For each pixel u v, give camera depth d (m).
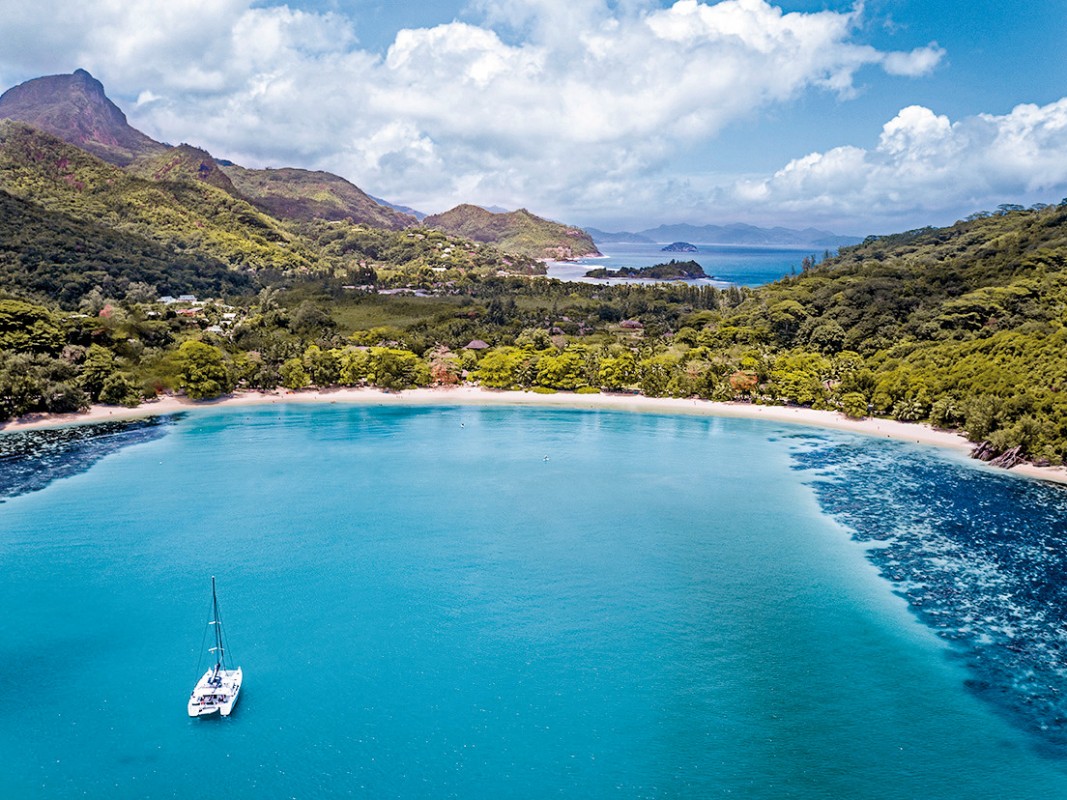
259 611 85.62
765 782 58.41
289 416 189.62
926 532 109.19
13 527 109.50
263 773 59.00
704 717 66.69
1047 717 65.81
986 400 159.38
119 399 188.00
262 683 71.44
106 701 68.12
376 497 126.38
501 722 65.94
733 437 171.38
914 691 70.06
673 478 138.50
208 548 103.31
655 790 57.59
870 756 61.28
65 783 57.56
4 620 82.44
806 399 199.12
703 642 79.56
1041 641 78.38
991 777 58.50
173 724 65.06
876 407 190.62
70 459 144.12
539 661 76.00
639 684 71.94
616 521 115.81
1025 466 141.62
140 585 91.69
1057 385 151.00
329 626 82.56
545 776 59.12
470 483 134.88
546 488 132.25
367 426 180.50
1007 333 184.75
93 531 108.69
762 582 93.81
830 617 84.56
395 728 64.94
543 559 101.12
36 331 185.00
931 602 87.31
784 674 73.50
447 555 102.31
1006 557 99.81
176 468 141.25
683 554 102.88
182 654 76.25
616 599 89.56
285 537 107.88
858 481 135.00
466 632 81.69
